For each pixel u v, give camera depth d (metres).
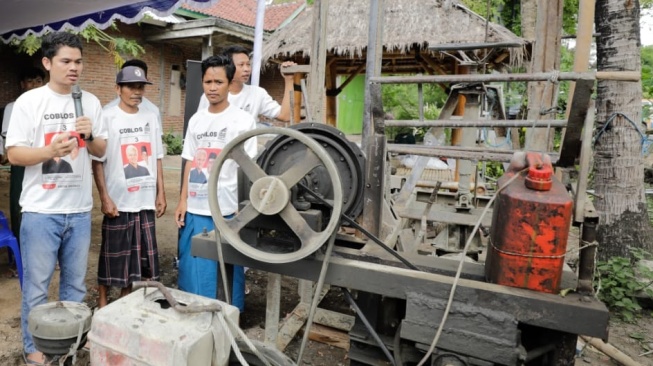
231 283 2.18
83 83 10.39
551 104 3.67
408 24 6.32
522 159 1.66
